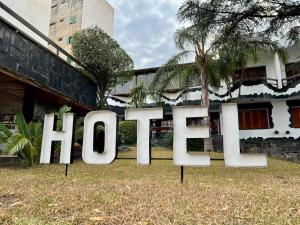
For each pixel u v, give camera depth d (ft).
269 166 28.66
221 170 23.90
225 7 20.16
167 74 45.83
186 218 8.33
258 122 55.67
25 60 27.89
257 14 20.53
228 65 41.29
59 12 91.25
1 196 11.58
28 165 25.81
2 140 25.25
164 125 60.64
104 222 7.99
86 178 17.28
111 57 43.14
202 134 15.24
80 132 29.99
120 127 55.93
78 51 42.52
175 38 42.06
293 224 7.95
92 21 90.12
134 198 11.12
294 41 23.47
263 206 10.01
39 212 8.93
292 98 52.01
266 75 56.80
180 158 15.37
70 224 7.72
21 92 31.17
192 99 54.85
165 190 12.94
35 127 26.61
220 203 10.35
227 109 15.43
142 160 15.85
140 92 53.67
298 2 19.57
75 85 37.63
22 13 45.14
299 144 46.60
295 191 13.29
